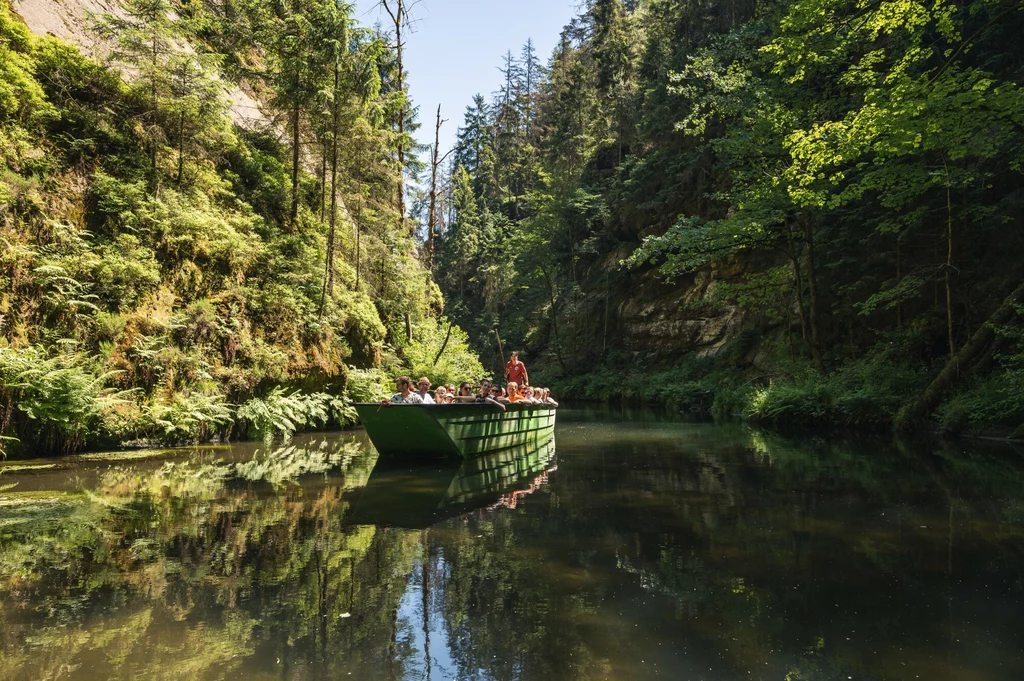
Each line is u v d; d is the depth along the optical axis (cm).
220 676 257
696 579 387
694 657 279
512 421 1128
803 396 1605
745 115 1823
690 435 1374
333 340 1454
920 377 1459
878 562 421
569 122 4862
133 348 987
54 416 847
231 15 1705
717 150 2003
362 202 1941
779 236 1980
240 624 314
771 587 373
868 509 588
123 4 1556
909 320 1723
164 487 680
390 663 271
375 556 434
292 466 858
